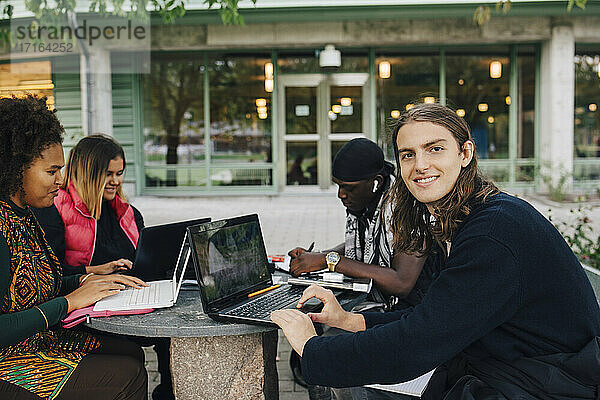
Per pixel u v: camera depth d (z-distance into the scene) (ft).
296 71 41.98
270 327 6.66
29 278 6.87
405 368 5.32
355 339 5.59
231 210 35.40
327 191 42.37
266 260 8.73
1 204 6.72
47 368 6.79
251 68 41.73
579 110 41.63
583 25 37.55
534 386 5.36
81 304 7.18
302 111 42.29
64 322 6.89
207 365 7.51
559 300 5.33
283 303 7.49
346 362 5.56
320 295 6.80
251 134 42.22
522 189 40.81
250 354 7.54
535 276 5.24
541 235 5.29
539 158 40.70
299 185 42.78
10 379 6.59
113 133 41.50
